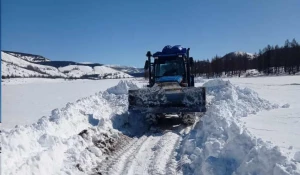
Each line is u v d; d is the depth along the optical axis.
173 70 11.31
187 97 9.48
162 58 11.49
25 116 14.16
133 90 9.94
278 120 9.45
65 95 28.25
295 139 6.84
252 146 5.10
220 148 5.65
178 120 10.77
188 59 11.47
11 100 23.09
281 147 6.15
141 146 7.48
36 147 6.13
